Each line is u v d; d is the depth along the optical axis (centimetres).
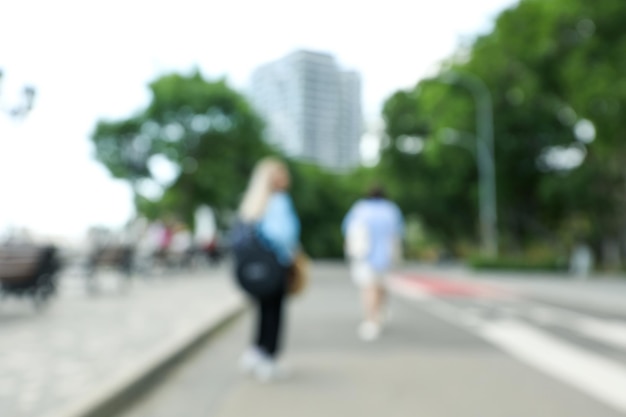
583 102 2680
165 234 2377
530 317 1193
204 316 1045
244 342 916
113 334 841
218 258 3028
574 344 870
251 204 654
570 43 2969
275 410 523
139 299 1348
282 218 649
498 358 763
